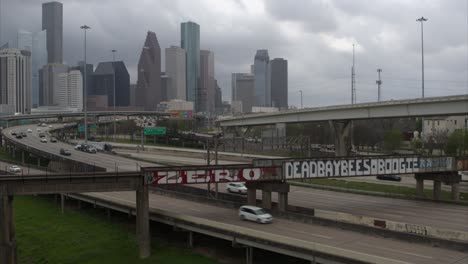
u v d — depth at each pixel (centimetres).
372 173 6688
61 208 7388
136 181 5231
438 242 4134
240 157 13350
